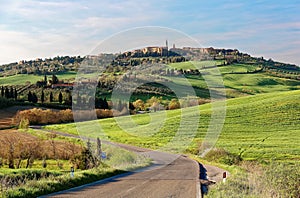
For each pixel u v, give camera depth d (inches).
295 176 550.0
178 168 996.6
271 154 1633.9
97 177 763.4
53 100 3385.8
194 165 1098.7
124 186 652.1
